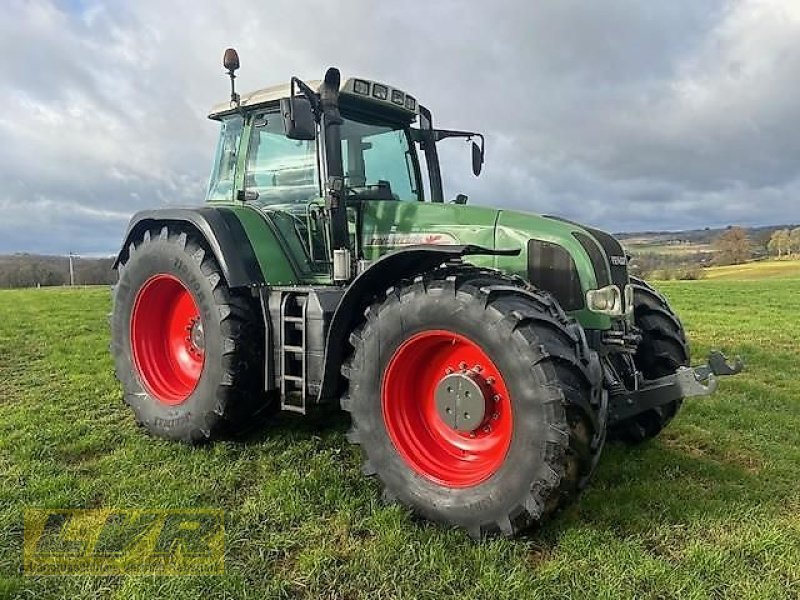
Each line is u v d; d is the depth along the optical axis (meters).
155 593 2.60
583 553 2.86
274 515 3.27
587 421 2.92
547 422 2.83
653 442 4.43
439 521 3.12
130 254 4.81
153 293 4.71
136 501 3.42
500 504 2.94
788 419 5.02
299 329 3.94
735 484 3.67
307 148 4.49
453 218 4.02
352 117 4.60
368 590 2.64
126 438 4.48
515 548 2.88
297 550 2.96
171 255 4.43
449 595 2.60
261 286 4.15
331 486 3.58
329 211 4.07
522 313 2.94
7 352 8.13
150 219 4.64
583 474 2.93
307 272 4.48
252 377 4.20
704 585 2.60
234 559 2.88
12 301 16.34
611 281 3.73
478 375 3.18
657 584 2.62
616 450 4.22
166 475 3.79
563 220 4.00
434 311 3.16
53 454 4.16
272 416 4.76
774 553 2.84
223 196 5.11
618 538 3.01
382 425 3.36
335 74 3.97
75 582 2.70
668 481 3.70
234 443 4.31
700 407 5.31
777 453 4.22
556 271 3.70
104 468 3.90
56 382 6.28
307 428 4.60
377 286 3.58
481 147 5.24
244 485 3.69
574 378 2.91
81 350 8.15
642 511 3.28
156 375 4.70
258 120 4.80
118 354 4.81
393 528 3.07
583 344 3.06
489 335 2.98
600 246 3.78
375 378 3.38
